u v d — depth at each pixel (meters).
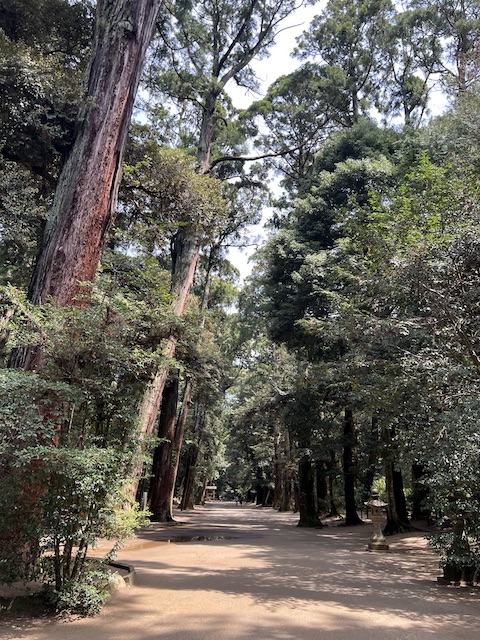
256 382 34.72
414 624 5.11
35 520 5.02
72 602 5.16
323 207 20.03
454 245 7.31
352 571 8.87
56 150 9.57
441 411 7.90
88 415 5.83
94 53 9.89
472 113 13.82
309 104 27.00
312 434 22.09
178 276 19.14
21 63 8.42
